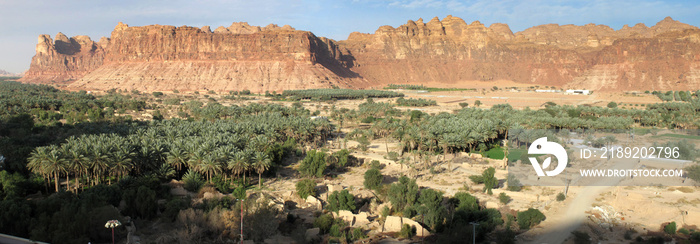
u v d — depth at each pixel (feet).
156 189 301.84
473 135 463.01
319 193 325.42
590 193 310.65
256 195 309.83
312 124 524.52
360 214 266.57
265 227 233.96
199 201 284.82
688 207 278.46
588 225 246.47
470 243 223.10
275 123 525.75
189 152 351.46
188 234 227.40
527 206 287.48
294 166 426.92
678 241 226.38
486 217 258.98
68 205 236.63
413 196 283.38
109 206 241.35
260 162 339.16
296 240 228.84
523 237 233.76
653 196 303.89
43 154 303.27
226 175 356.59
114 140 354.95
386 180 369.09
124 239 225.15
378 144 543.80
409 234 240.94
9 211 227.81
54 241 205.87
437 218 255.70
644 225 250.16
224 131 469.98
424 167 409.08
